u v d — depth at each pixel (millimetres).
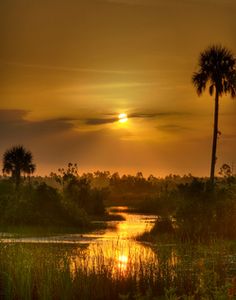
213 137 54156
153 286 16188
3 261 16438
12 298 15125
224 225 30984
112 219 62781
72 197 66625
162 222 35562
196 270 16625
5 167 72188
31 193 47062
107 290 15797
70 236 37969
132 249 24547
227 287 12984
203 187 49062
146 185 165875
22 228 42250
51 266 16375
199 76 55594
